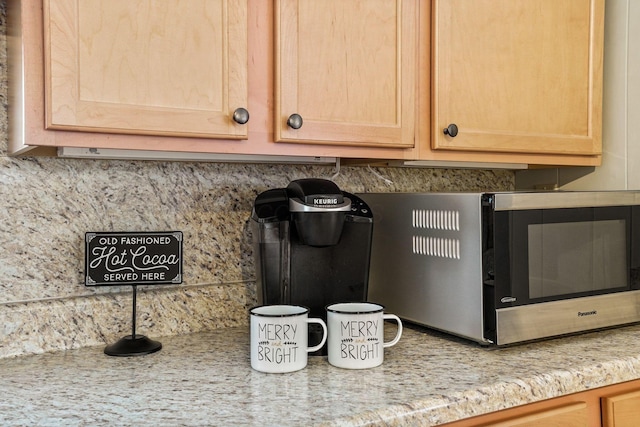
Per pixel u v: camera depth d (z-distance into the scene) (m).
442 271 1.15
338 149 1.16
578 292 1.15
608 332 1.20
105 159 1.20
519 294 1.07
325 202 1.03
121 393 0.86
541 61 1.38
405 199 1.25
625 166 1.48
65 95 0.89
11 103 1.06
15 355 1.08
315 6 1.11
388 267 1.31
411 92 1.22
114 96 0.93
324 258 1.12
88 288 1.19
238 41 1.04
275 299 1.09
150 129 0.96
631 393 1.02
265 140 1.09
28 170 1.13
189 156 1.15
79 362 1.04
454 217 1.12
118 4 0.93
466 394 0.85
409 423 0.79
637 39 1.45
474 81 1.29
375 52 1.18
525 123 1.36
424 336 1.19
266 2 1.08
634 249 1.23
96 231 1.18
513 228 1.06
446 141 1.26
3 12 1.09
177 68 0.98
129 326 1.19
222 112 1.02
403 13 1.21
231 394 0.85
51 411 0.79
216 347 1.14
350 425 0.75
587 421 0.97
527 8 1.36
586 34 1.45
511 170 1.80
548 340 1.14
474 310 1.07
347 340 0.98
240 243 1.36
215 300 1.30
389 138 1.19
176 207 1.28
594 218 1.17
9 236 1.12
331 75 1.13
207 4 1.01
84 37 0.91
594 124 1.47
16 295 1.12
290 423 0.74
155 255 1.13
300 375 0.95
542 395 0.91
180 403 0.82
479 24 1.29
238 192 1.36
